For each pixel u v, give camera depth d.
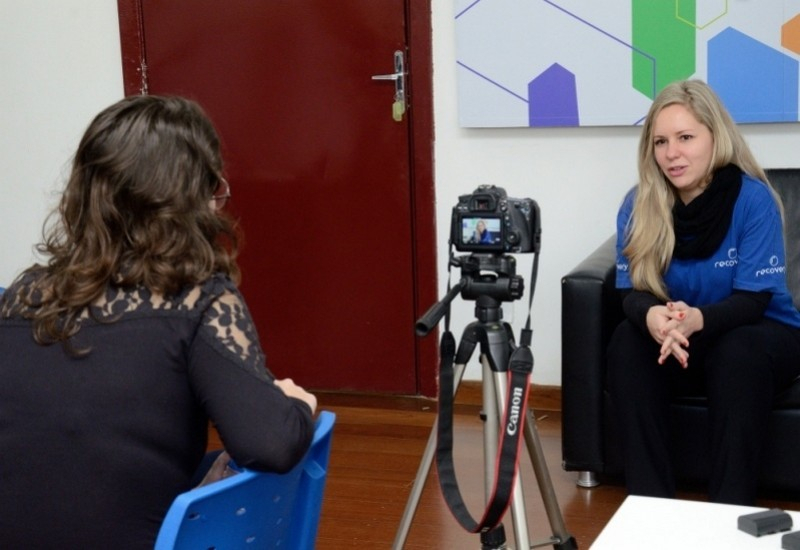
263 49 3.64
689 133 2.59
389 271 3.68
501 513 1.93
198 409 1.40
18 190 4.05
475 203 2.03
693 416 2.73
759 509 1.59
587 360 2.80
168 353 1.35
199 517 1.28
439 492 2.94
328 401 3.74
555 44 3.34
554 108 3.38
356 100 3.59
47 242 1.47
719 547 1.47
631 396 2.58
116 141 1.40
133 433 1.34
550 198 3.50
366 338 3.74
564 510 2.81
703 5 3.17
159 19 3.72
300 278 3.76
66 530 1.34
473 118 3.46
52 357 1.36
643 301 2.62
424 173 3.57
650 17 3.23
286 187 3.71
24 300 1.41
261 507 1.36
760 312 2.60
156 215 1.39
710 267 2.66
